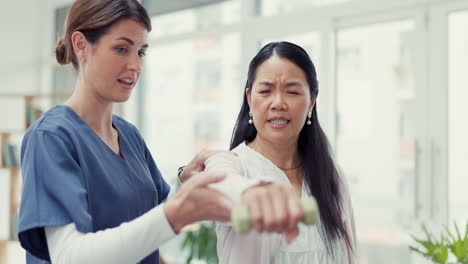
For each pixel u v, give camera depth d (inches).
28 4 194.7
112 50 37.7
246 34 152.9
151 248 25.3
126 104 176.7
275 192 19.4
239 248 40.9
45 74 198.5
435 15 118.2
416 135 121.1
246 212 18.7
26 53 194.2
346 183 51.9
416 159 120.8
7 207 179.9
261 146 47.3
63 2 195.0
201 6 163.5
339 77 134.5
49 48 197.6
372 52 128.6
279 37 146.3
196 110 168.6
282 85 42.4
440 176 117.4
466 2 113.3
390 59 125.6
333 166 49.8
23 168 35.8
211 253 132.3
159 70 175.6
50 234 32.2
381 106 126.8
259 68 43.6
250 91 45.8
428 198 118.6
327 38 135.6
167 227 24.5
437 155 118.0
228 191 22.2
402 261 122.0
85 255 26.2
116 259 25.3
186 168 44.0
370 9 127.7
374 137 127.6
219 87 163.6
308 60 43.9
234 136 49.8
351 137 131.4
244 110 49.0
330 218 46.3
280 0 148.0
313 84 44.5
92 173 39.3
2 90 186.7
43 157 35.2
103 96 39.5
